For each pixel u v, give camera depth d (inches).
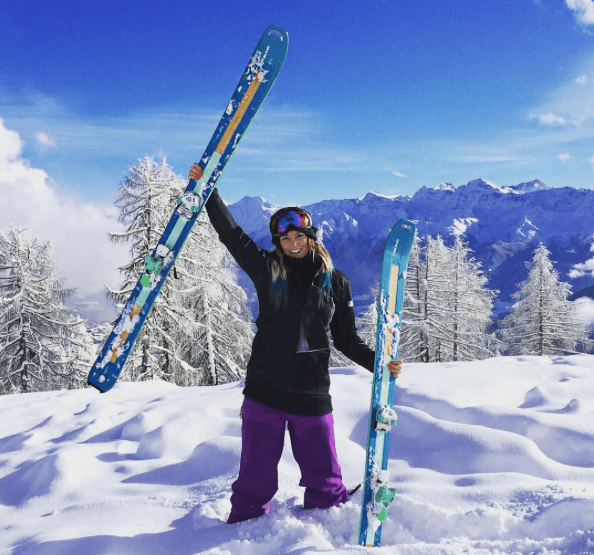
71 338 842.8
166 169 641.6
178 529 93.6
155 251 97.1
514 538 85.0
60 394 252.4
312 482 95.9
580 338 1139.9
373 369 97.3
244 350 760.3
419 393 171.2
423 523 90.9
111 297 620.1
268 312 94.7
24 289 810.8
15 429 191.2
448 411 157.0
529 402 176.4
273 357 93.7
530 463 115.7
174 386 263.4
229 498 104.4
